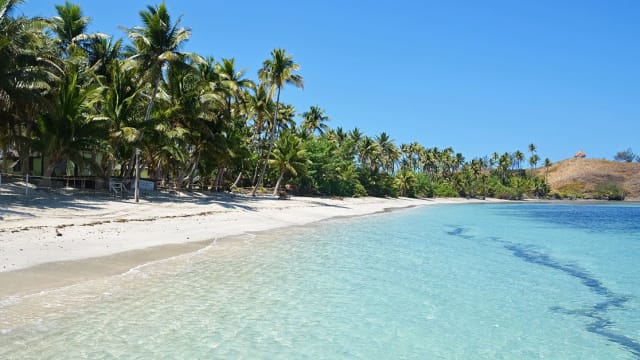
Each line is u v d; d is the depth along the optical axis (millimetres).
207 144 40781
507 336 9250
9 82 25094
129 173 37844
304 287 12367
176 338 8109
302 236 23875
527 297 12578
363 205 59469
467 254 19859
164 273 13141
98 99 31484
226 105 41312
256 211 34750
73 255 14281
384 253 19016
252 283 12516
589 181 190125
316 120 82375
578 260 19781
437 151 148250
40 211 21953
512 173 179375
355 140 92438
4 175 30812
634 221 49000
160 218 24844
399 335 8953
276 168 54125
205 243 19234
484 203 115688
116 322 8758
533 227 37844
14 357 6941
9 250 13836
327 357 7680
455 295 12352
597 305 12016
